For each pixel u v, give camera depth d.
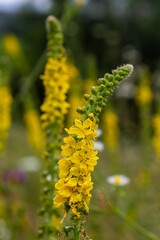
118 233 5.10
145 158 6.03
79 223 1.83
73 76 5.52
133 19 14.32
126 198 5.44
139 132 8.38
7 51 8.96
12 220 4.63
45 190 2.73
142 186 6.06
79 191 1.69
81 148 1.69
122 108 7.75
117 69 1.94
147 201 5.58
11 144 10.02
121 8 11.55
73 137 1.73
